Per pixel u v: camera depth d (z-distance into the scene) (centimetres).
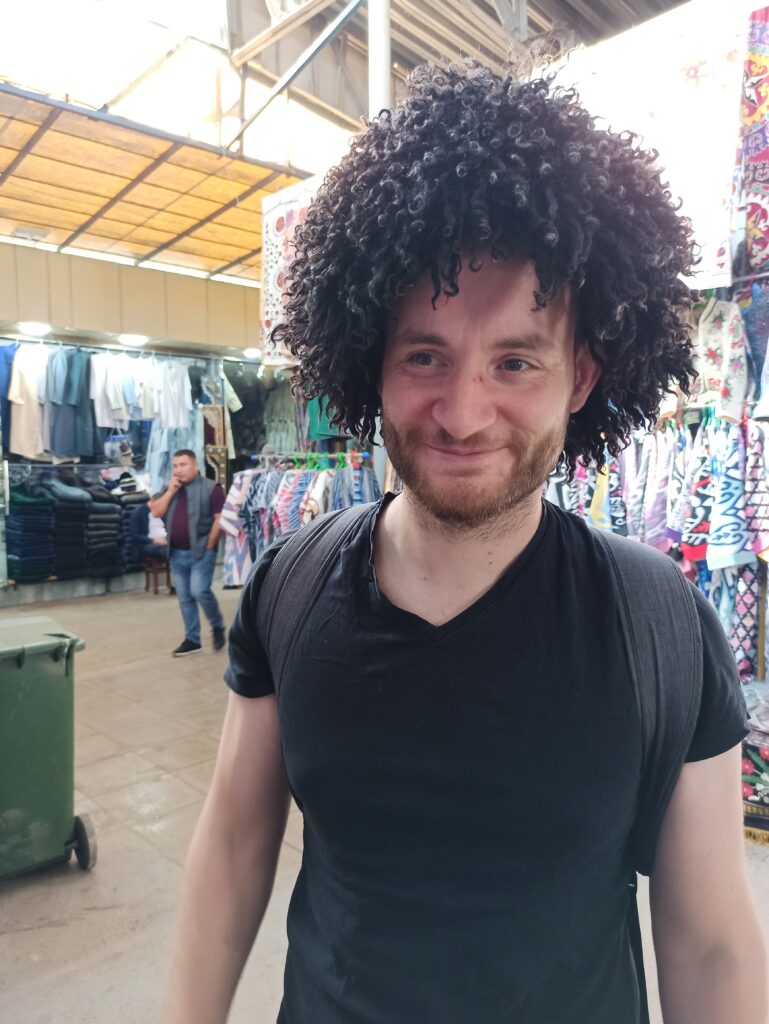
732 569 228
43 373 609
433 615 56
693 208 191
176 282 709
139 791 269
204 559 461
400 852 56
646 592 56
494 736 53
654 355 58
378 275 49
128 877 215
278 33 344
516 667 54
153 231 585
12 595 623
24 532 619
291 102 454
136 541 685
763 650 229
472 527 52
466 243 48
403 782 55
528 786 53
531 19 402
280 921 195
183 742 316
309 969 63
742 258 215
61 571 643
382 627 57
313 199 61
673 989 58
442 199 47
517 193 46
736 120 184
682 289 57
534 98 50
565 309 51
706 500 225
